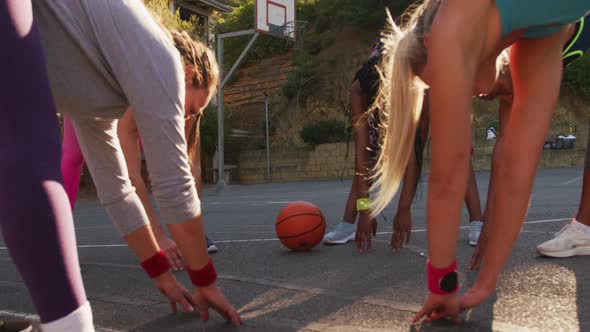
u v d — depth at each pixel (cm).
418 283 270
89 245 477
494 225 205
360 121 369
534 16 176
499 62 223
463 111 173
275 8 2211
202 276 200
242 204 1162
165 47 171
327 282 279
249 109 3759
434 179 181
